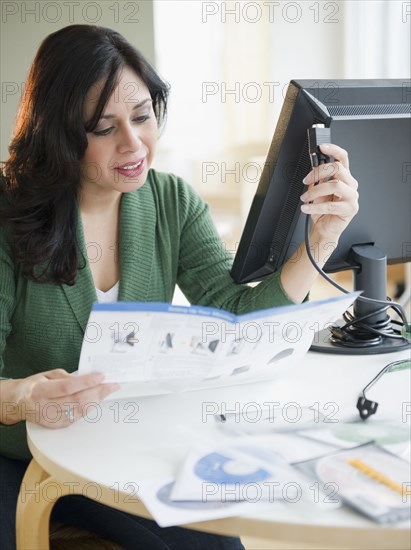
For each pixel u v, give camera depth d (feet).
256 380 4.29
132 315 3.43
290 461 3.21
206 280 5.30
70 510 4.55
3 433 4.83
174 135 20.98
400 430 3.50
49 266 4.73
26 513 3.70
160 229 5.25
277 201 4.78
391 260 5.20
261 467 3.15
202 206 5.52
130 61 4.62
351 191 4.45
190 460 3.26
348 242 5.00
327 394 4.10
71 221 4.72
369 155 4.81
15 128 4.84
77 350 4.86
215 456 3.28
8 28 9.05
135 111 4.58
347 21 16.90
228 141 20.77
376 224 5.02
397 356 4.74
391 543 2.78
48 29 9.00
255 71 19.62
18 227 4.65
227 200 20.94
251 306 4.97
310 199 4.44
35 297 4.75
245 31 19.44
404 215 5.08
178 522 2.80
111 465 3.34
